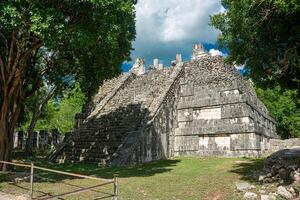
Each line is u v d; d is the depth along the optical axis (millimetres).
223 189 11633
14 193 11141
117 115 25406
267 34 11672
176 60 28578
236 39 12477
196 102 24797
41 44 14219
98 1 12242
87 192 11320
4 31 15156
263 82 12836
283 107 37750
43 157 29094
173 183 12859
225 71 24844
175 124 25016
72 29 12938
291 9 9695
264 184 11773
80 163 21531
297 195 10133
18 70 14844
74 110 43531
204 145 23859
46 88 31484
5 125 15500
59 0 12688
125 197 10750
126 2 13781
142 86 28391
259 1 10742
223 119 23391
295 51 11062
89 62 17750
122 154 19875
